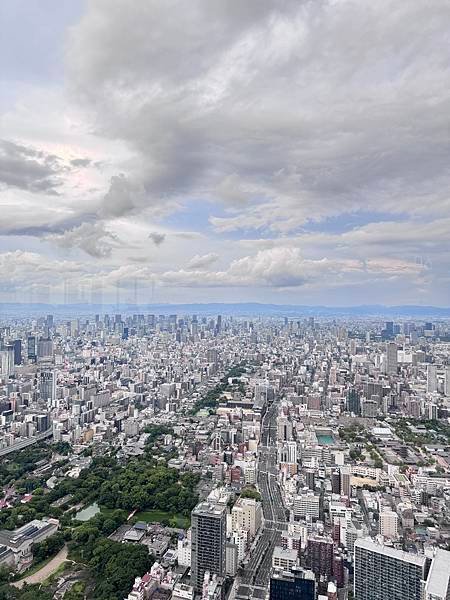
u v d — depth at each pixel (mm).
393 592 150375
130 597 169375
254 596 173125
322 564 176500
